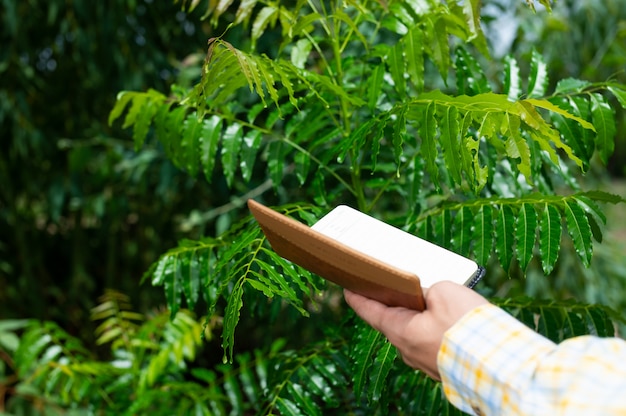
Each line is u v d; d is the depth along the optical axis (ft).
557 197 3.21
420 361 2.25
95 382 5.37
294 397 3.73
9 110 7.88
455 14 3.58
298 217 4.01
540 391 1.80
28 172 8.52
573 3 8.73
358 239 2.72
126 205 8.13
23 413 6.28
